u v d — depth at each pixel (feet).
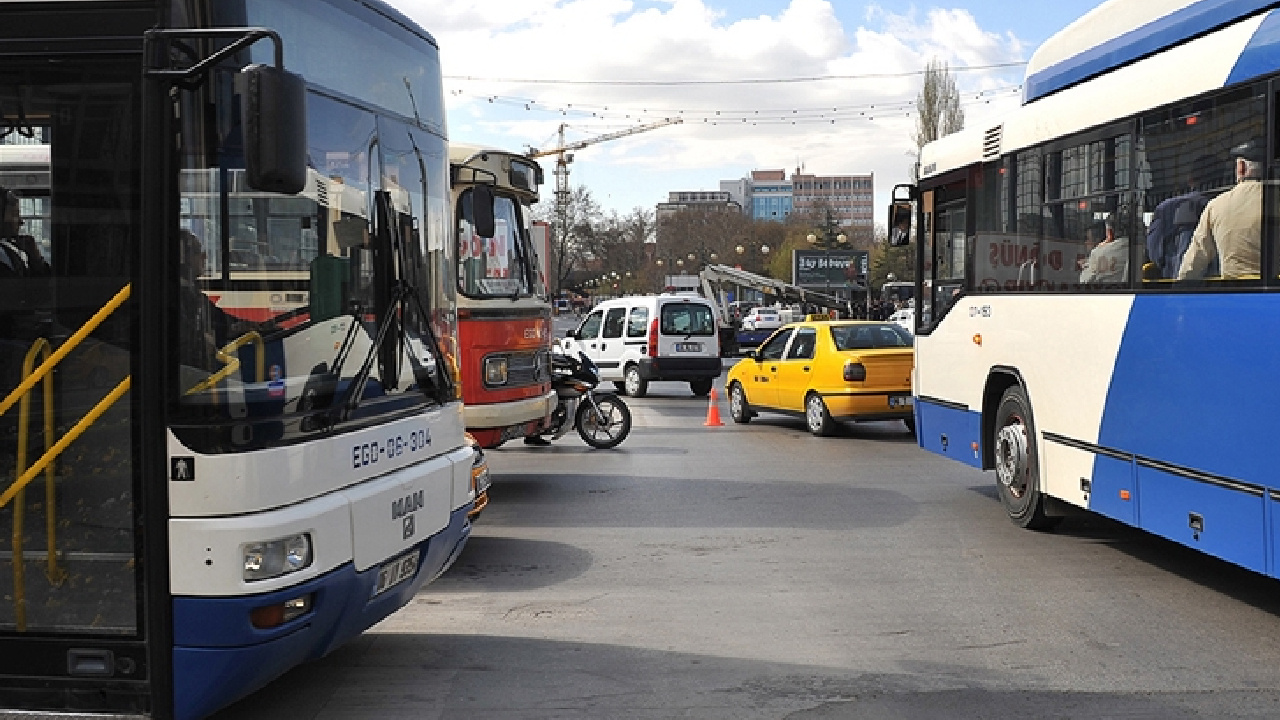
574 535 30.83
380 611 16.53
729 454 48.16
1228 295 20.85
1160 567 26.17
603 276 435.53
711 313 81.87
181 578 13.60
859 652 19.80
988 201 31.96
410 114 18.66
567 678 18.54
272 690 18.06
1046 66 29.66
